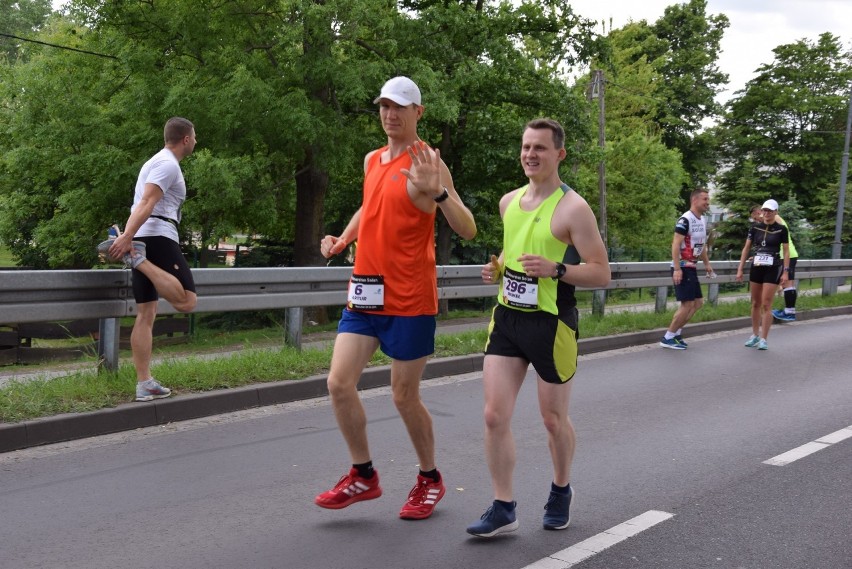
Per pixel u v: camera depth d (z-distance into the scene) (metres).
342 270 8.53
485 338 9.34
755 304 10.80
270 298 7.83
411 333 3.99
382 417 6.38
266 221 17.78
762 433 6.21
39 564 3.59
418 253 3.98
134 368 6.60
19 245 23.78
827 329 13.08
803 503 4.61
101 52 17.38
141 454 5.26
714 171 51.16
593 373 8.67
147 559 3.66
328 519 4.20
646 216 37.84
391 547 3.84
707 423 6.50
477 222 22.12
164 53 16.75
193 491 4.59
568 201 3.77
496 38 19.03
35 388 5.96
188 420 6.12
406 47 17.55
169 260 5.92
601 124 31.70
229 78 15.57
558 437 3.96
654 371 8.86
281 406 6.64
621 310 14.03
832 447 5.82
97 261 18.73
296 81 15.95
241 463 5.12
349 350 4.05
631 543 3.96
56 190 19.97
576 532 4.09
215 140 15.61
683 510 4.45
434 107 16.23
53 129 16.38
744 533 4.13
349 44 16.17
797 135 50.44
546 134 3.78
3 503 4.34
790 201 35.44
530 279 3.78
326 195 22.02
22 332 11.22
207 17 16.08
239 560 3.67
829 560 3.80
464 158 19.78
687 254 10.45
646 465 5.30
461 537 3.98
